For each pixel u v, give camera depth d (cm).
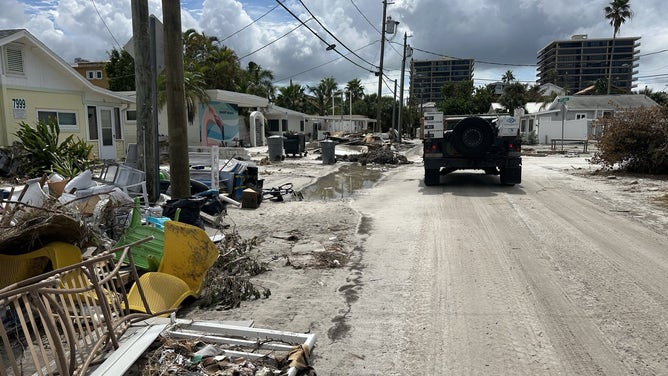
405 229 812
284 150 2580
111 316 395
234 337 404
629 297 494
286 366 357
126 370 333
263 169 1927
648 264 600
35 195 607
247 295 508
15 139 1644
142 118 870
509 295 505
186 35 4103
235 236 708
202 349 372
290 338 399
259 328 421
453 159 1298
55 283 321
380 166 2103
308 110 7512
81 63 5162
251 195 1012
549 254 648
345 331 431
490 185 1350
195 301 497
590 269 583
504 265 604
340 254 668
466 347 399
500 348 396
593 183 1362
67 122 1872
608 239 723
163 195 902
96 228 555
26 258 442
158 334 388
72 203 611
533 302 486
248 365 353
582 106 4375
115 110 2130
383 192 1270
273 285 550
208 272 536
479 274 573
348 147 3625
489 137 1252
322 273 591
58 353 316
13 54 1625
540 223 835
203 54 4178
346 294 520
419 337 418
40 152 1432
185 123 824
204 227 770
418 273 581
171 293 472
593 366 366
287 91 7012
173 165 822
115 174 852
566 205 1008
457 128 1260
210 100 3161
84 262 359
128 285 507
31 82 1700
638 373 355
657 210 941
